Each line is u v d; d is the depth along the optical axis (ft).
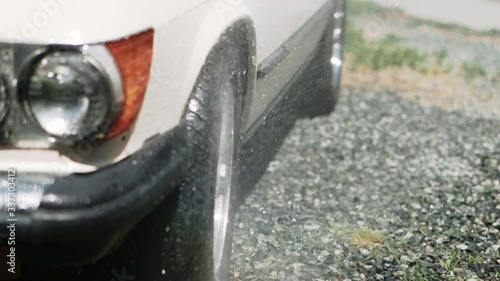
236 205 8.33
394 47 17.25
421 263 8.89
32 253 6.64
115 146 6.75
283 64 9.72
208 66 7.40
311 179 10.82
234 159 8.04
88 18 6.64
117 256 7.31
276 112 10.59
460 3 24.20
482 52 17.95
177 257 7.30
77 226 6.55
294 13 9.87
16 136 6.63
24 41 6.56
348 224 9.75
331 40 12.38
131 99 6.74
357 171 11.14
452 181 10.94
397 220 9.88
